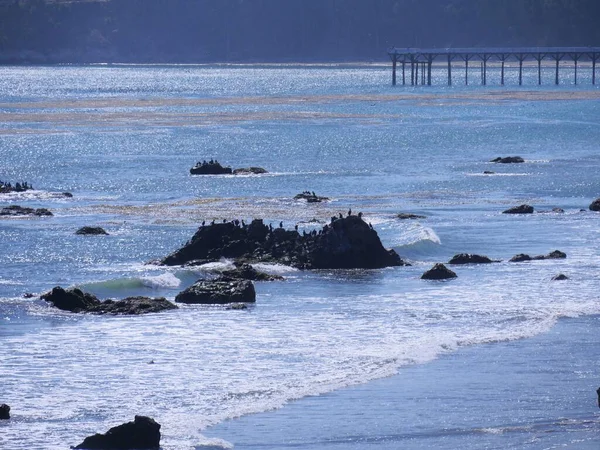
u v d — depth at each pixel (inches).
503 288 6058.1
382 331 4992.6
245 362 4424.2
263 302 5708.7
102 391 4023.1
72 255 7209.6
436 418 3710.6
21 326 5103.3
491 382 4133.9
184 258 6840.6
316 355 4534.9
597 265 6786.4
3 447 3425.2
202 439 3486.7
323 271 6653.5
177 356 4534.9
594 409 3811.5
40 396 3966.5
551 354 4557.1
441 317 5295.3
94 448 3410.4
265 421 3683.6
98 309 5442.9
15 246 7514.8
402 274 6569.9
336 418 3713.1
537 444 3452.3
